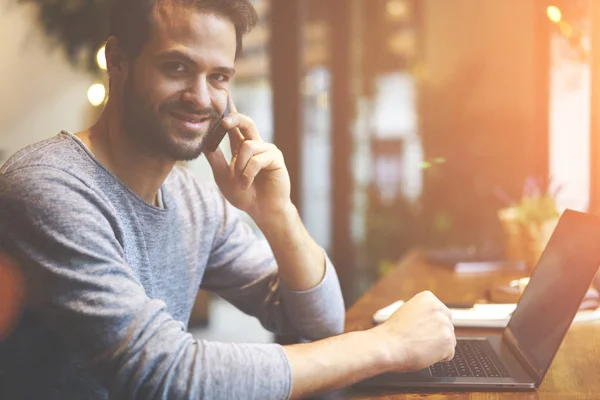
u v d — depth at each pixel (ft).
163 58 3.66
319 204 14.16
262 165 4.35
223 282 4.98
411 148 15.80
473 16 15.79
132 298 3.35
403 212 15.53
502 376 3.78
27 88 10.50
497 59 15.69
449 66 16.02
